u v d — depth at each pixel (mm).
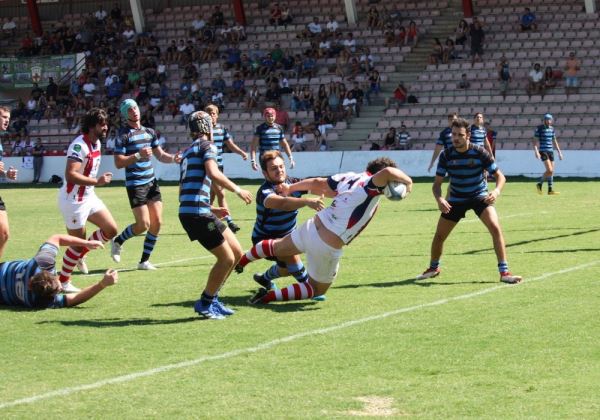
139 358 16688
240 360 16469
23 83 100188
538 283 23641
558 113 77875
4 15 114312
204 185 19562
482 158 23906
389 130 79125
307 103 84938
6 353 17125
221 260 19672
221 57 94688
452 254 29344
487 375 15352
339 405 13859
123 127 80125
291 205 20562
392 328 18797
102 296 22984
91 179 23859
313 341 17797
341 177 20609
